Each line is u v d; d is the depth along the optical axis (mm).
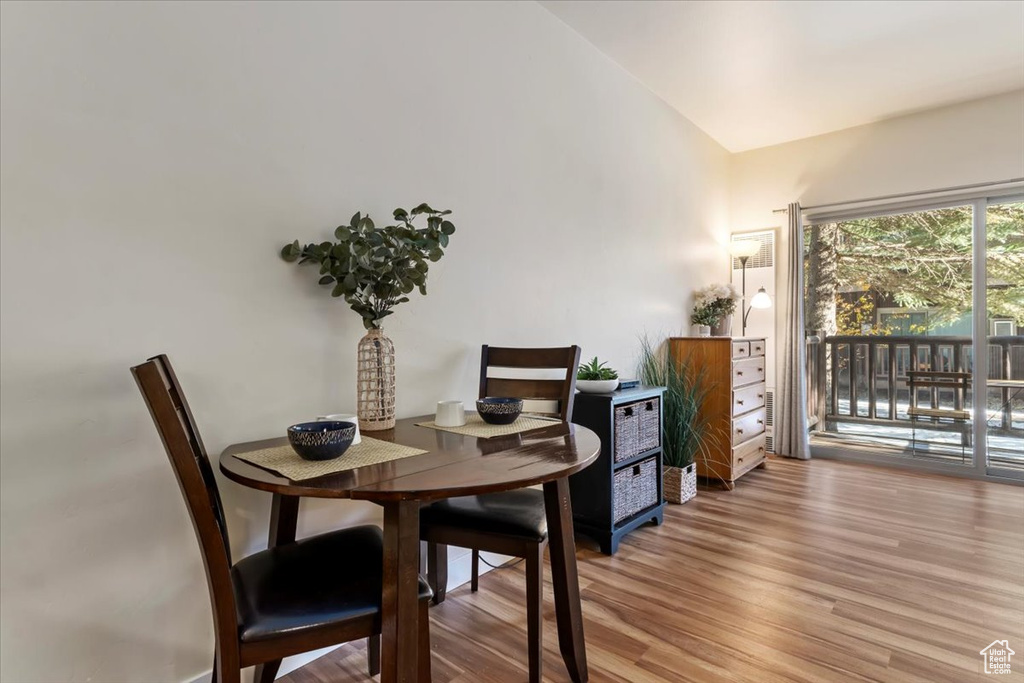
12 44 1104
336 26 1711
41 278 1145
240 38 1473
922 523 2711
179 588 1353
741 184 4574
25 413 1126
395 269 1585
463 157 2162
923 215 3854
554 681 1478
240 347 1479
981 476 3592
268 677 1334
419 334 1995
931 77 3256
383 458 1222
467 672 1533
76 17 1186
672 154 3738
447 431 1567
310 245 1613
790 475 3703
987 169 3529
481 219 2248
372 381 1606
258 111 1513
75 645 1189
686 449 3148
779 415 4312
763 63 3102
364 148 1793
